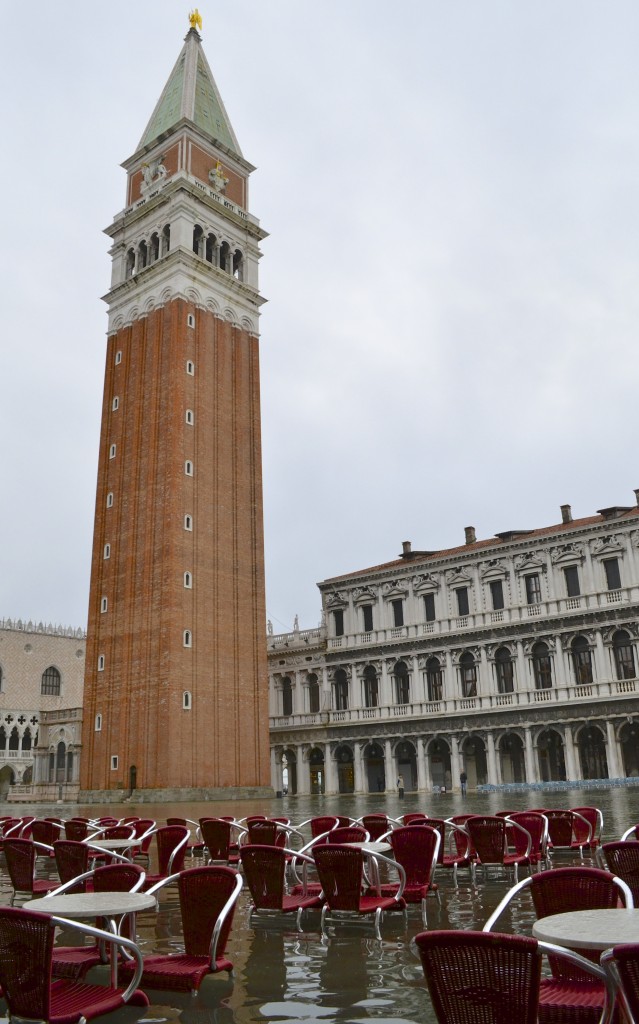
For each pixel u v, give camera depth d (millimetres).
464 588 78375
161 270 74000
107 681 67438
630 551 69250
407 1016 8797
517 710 71375
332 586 87188
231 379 75125
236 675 67812
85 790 66125
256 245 82688
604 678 68250
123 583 68625
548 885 9117
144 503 69125
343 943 12328
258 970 10859
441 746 77250
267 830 17812
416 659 79188
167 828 17922
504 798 53594
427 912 14195
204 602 66625
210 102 85312
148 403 71688
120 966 10125
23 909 8547
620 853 11016
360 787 80188
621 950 6145
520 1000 6457
